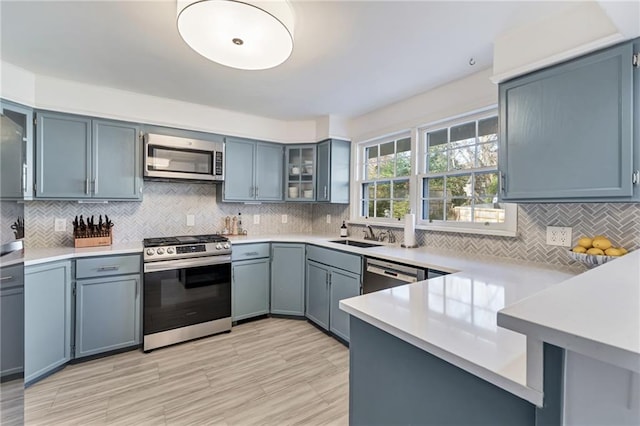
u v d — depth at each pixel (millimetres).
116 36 1843
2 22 1696
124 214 3016
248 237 3400
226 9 1344
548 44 1601
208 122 3166
